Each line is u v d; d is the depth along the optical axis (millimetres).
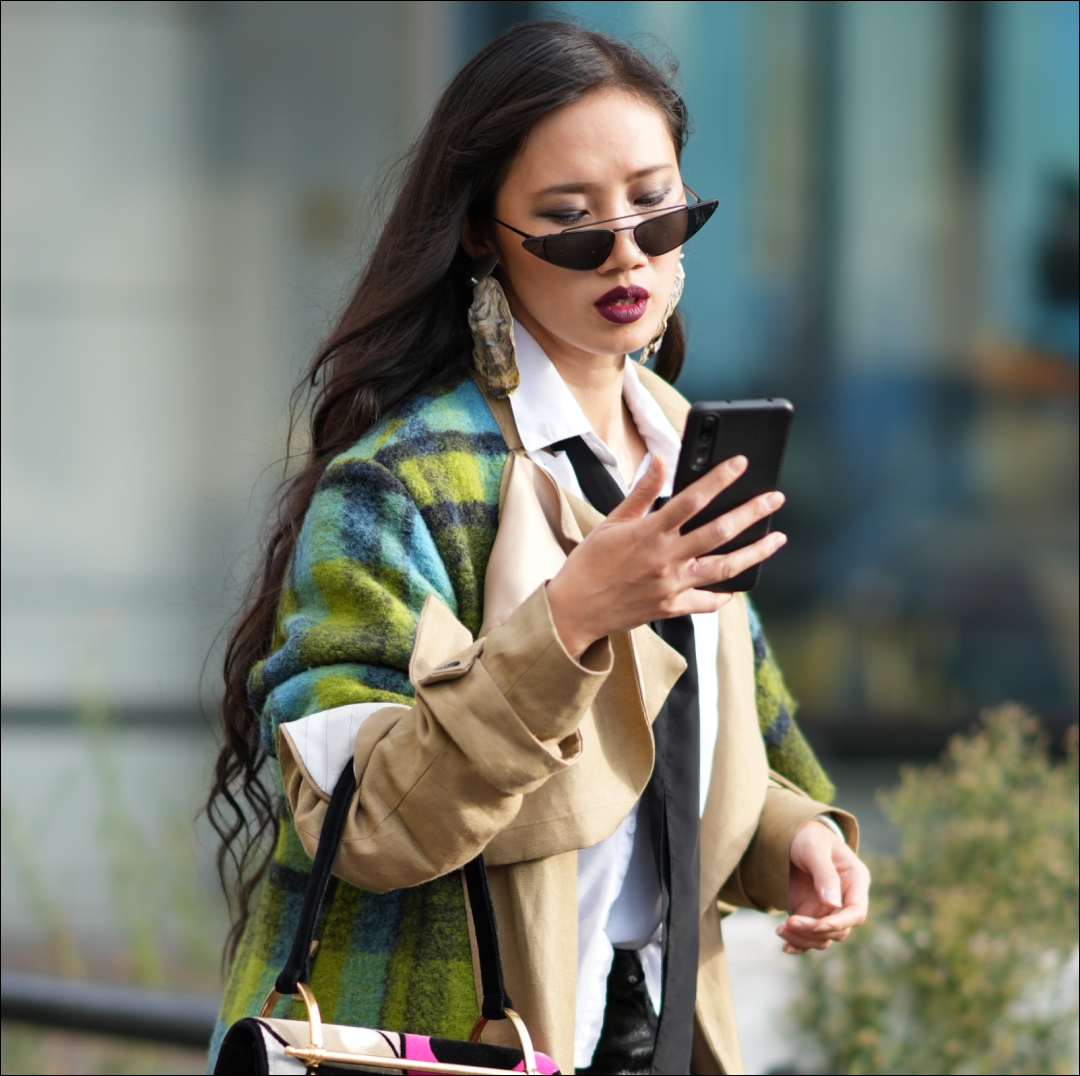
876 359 20969
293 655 5820
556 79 6117
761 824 7227
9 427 21875
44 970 16266
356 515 5965
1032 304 20828
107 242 21734
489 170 6289
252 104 21438
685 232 6219
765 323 20844
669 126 6484
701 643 6887
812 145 20516
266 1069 5082
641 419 7074
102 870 18688
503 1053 5559
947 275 20781
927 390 21031
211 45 21453
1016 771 12219
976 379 21000
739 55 20359
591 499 6469
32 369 21844
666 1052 6223
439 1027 5816
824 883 6785
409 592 5863
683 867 6348
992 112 20516
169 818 15234
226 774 6938
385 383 6402
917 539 21391
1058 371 20953
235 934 7148
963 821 11773
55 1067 12734
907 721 21500
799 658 21609
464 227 6500
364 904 5977
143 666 21703
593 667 5316
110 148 21625
